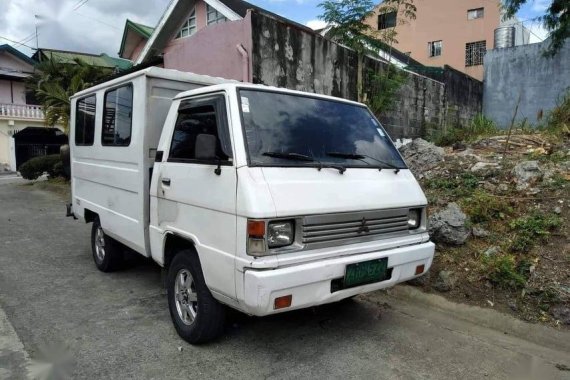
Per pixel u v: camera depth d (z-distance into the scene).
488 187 5.93
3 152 26.98
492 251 4.68
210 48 8.58
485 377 3.23
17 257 6.35
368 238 3.43
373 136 4.20
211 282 3.23
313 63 8.62
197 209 3.41
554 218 4.89
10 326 3.97
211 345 3.63
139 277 5.45
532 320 3.96
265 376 3.18
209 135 3.21
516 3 11.05
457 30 25.73
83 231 8.30
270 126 3.48
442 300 4.47
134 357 3.43
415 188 3.94
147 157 4.21
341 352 3.55
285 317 4.21
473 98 15.40
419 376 3.22
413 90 11.58
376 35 10.07
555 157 6.56
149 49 16.12
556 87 14.61
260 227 2.87
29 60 27.64
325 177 3.37
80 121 5.99
